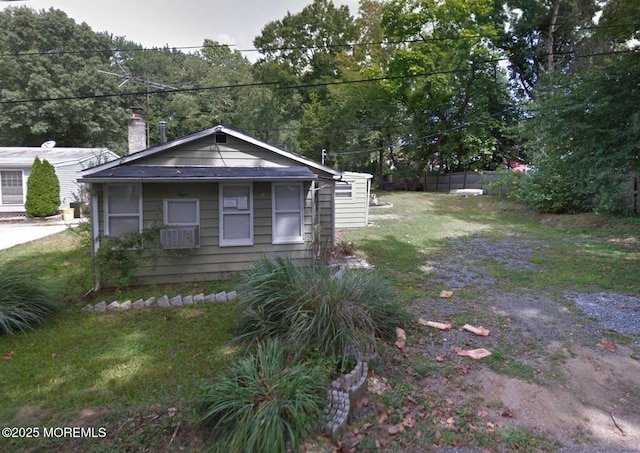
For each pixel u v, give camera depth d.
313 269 4.34
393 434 2.55
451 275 6.47
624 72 7.34
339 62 25.11
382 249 8.56
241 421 2.31
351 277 4.22
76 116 25.62
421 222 12.45
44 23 26.52
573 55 16.42
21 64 24.62
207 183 6.53
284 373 2.68
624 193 11.02
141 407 2.79
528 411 2.85
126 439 2.43
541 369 3.45
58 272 6.85
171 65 34.94
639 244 8.52
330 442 2.40
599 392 3.11
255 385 2.57
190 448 2.36
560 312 4.80
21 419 2.68
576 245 8.71
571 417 2.78
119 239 5.87
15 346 3.95
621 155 7.35
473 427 2.64
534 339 4.04
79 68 27.55
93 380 3.24
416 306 4.99
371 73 21.14
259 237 6.85
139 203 6.24
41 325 4.50
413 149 22.75
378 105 21.61
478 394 3.05
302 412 2.39
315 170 7.94
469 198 17.48
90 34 29.44
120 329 4.39
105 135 27.89
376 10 24.23
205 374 3.30
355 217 11.66
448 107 21.53
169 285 6.33
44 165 14.80
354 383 2.92
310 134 24.78
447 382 3.22
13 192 15.43
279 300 3.83
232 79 29.91
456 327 4.33
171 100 30.33
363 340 3.45
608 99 7.34
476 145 20.72
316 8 30.30
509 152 21.83
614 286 5.79
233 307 5.05
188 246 6.20
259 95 26.92
